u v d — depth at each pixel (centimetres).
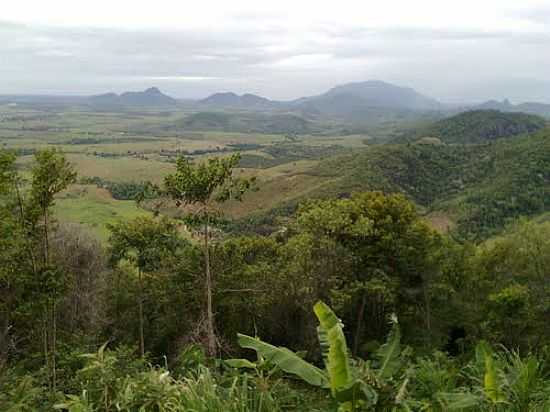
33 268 1677
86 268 2469
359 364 675
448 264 2631
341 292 2241
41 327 1991
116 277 2725
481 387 774
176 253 2481
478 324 2514
